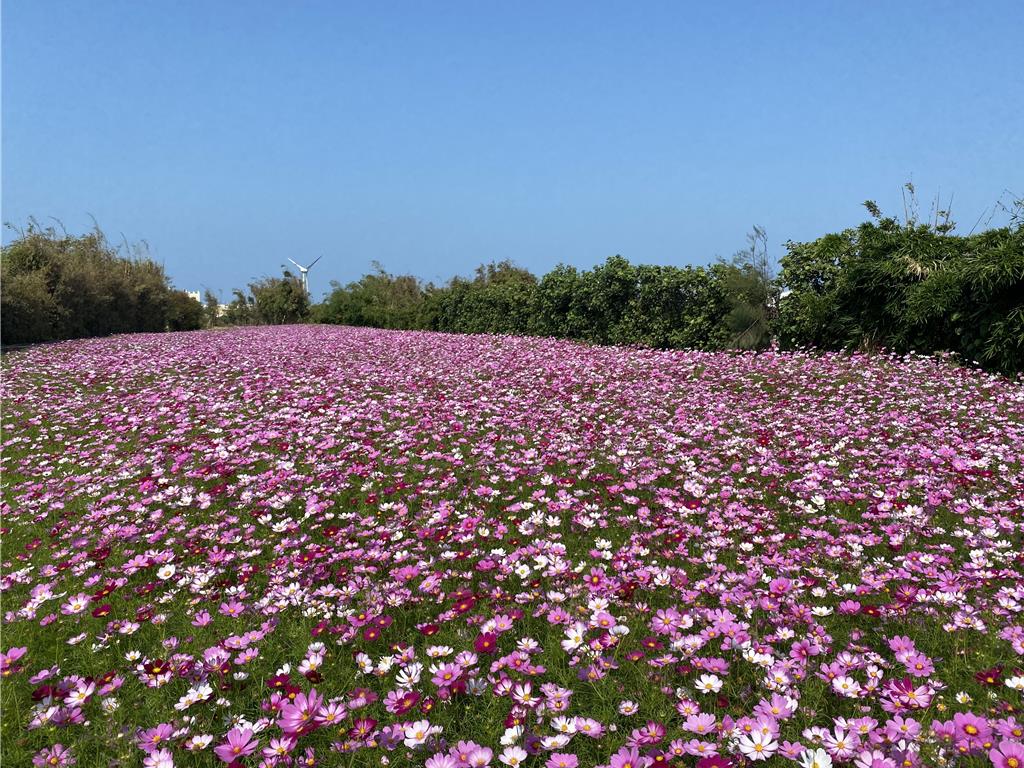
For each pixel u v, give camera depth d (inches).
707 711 88.2
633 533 152.7
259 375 428.1
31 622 123.0
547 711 83.3
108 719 89.3
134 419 299.1
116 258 1097.4
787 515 169.2
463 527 154.3
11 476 229.3
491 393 350.3
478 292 890.7
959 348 398.9
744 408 306.5
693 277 552.4
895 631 108.4
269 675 101.3
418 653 105.6
